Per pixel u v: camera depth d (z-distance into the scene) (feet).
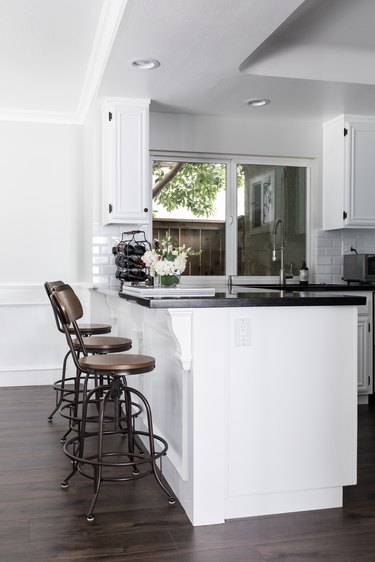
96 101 14.58
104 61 11.73
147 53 11.03
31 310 16.62
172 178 16.35
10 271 16.57
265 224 17.01
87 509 8.07
